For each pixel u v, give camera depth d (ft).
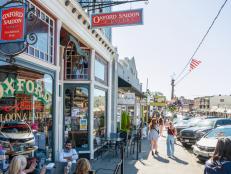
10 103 21.86
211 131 45.75
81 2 33.81
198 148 41.91
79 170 17.03
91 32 38.47
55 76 27.71
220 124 60.29
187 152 51.72
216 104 348.79
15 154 22.00
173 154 47.14
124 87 62.13
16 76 22.02
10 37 17.35
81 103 39.47
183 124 77.82
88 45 38.73
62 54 37.83
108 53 50.31
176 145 62.59
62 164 25.67
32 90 24.18
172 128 45.09
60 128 36.17
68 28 31.09
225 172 11.78
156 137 46.47
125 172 33.73
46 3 25.00
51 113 27.71
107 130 49.70
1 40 17.51
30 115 24.38
